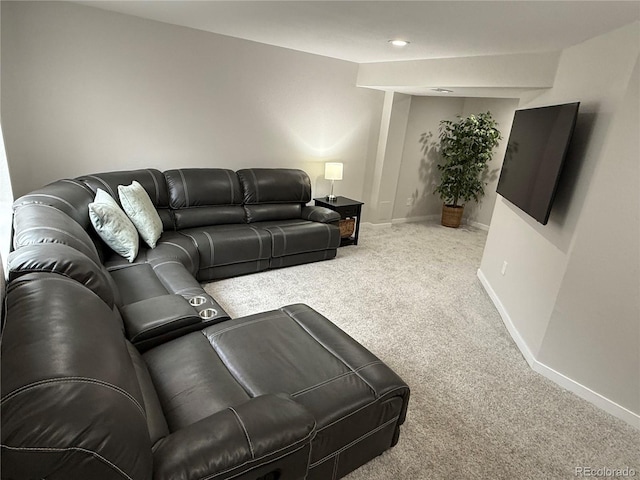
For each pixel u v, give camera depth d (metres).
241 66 3.92
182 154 3.84
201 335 1.93
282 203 4.35
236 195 3.98
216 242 3.40
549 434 2.02
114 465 0.84
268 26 3.06
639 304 2.05
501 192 3.55
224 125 4.02
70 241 1.77
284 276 3.76
